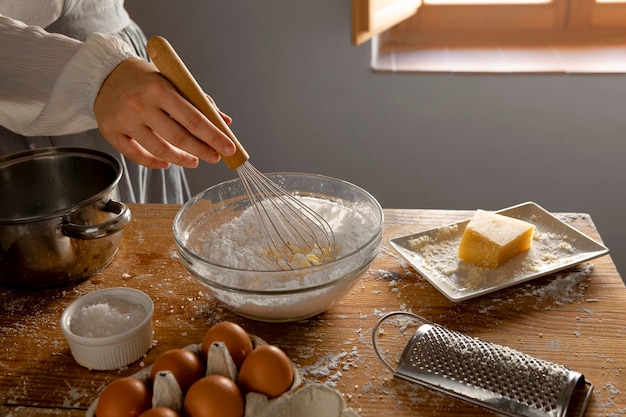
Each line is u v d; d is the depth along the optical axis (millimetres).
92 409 729
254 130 2117
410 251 1072
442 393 805
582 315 936
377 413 783
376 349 858
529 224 1061
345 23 1929
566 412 755
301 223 973
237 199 1051
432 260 1048
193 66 2037
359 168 2145
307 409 743
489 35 2178
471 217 1190
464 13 2156
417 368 822
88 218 983
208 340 780
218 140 862
